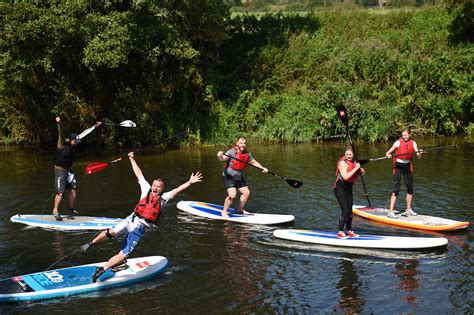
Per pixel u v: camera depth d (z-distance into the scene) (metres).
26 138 22.59
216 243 9.49
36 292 7.32
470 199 12.01
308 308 7.00
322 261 8.60
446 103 22.09
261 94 23.14
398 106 22.08
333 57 24.48
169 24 20.72
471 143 19.88
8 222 10.80
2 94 21.70
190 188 13.78
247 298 7.30
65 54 19.41
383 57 23.61
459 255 8.76
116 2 19.17
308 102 22.36
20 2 17.39
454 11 25.05
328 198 12.43
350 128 21.44
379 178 14.52
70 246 9.37
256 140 21.89
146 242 9.57
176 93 22.72
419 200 12.06
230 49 25.47
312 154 18.53
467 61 23.14
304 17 28.03
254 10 35.56
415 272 8.10
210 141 21.73
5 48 17.62
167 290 7.56
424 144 20.03
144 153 19.83
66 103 21.50
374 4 39.50
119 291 7.53
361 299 7.24
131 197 12.80
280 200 12.38
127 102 21.95
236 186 10.93
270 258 8.76
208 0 22.08
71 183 11.01
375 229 10.24
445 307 6.97
